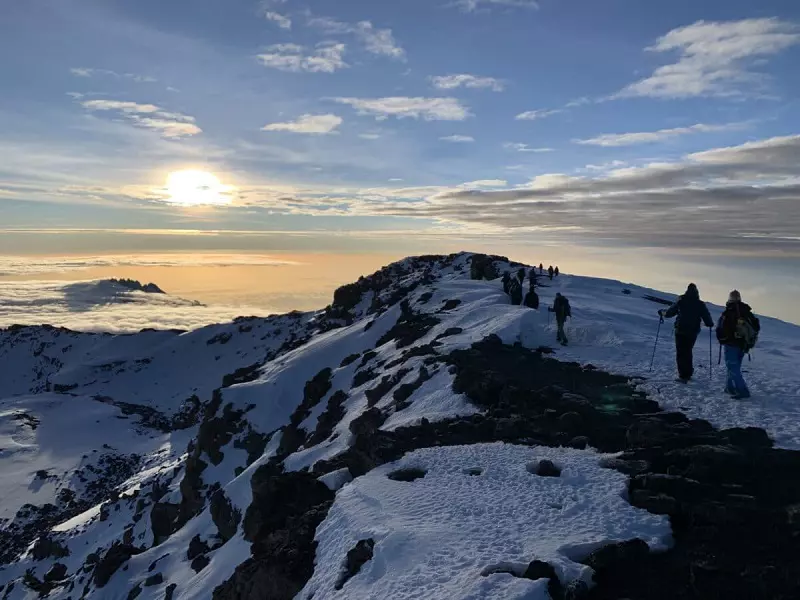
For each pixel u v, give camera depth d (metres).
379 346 48.09
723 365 19.61
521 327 28.62
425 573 8.40
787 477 10.22
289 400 53.88
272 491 16.42
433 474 12.64
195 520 39.09
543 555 8.11
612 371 19.97
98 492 107.12
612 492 10.25
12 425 143.25
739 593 7.19
